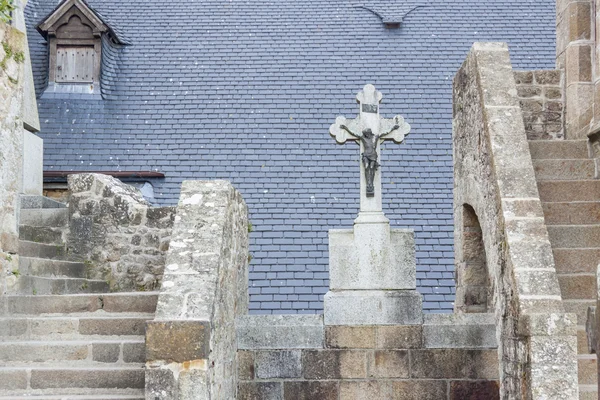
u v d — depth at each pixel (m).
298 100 15.23
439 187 13.79
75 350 6.98
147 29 16.84
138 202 10.23
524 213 6.88
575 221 7.93
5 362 6.94
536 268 6.49
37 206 10.22
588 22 9.29
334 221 13.18
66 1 15.58
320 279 12.27
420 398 7.91
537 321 6.02
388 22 16.75
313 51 16.25
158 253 9.89
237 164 14.16
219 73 15.84
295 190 13.70
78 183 10.02
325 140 14.51
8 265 7.79
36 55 16.11
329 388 7.94
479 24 17.00
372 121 8.38
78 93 15.40
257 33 16.70
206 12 17.23
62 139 14.55
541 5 17.47
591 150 8.65
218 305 6.52
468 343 7.91
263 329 7.98
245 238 8.60
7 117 7.98
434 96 15.30
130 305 7.70
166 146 14.51
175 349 5.86
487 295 8.73
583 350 7.02
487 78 7.96
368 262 8.08
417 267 12.48
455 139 9.29
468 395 7.87
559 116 9.60
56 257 9.62
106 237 9.94
